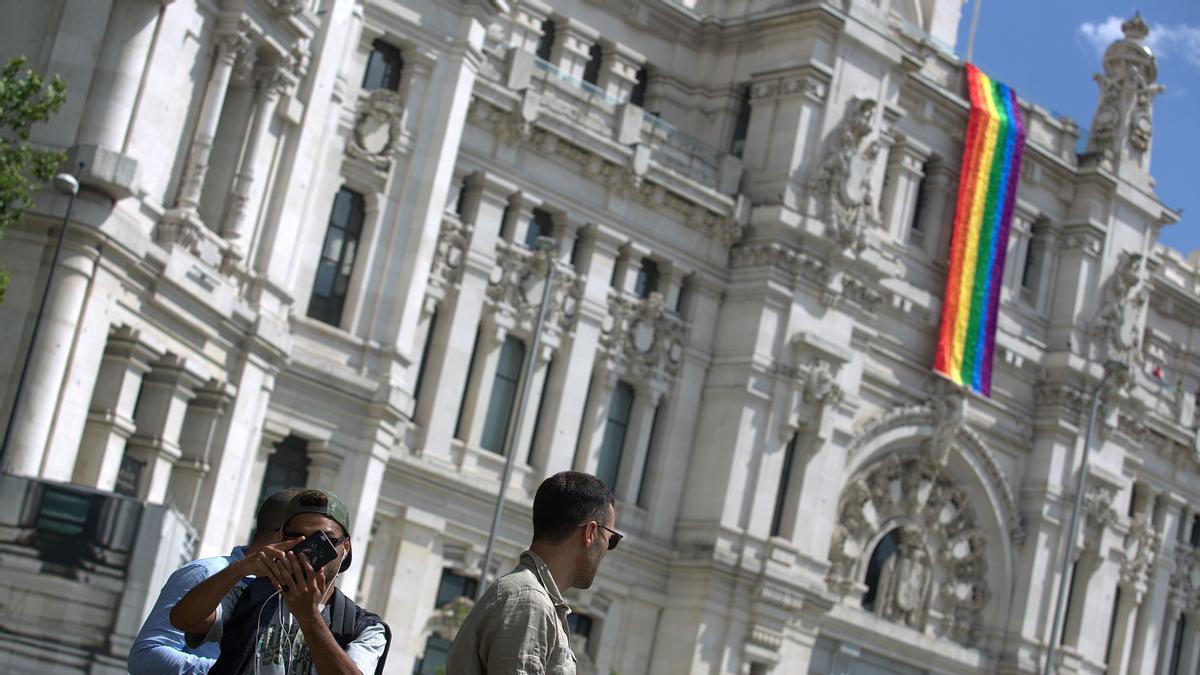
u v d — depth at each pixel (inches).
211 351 1888.5
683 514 2834.6
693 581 2783.0
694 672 2743.6
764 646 2802.7
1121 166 3408.0
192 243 1820.9
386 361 2359.7
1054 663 3230.8
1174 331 3937.0
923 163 3184.1
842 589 2989.7
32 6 1726.1
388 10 2396.7
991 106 3211.1
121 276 1716.3
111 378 1754.4
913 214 3161.9
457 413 2620.6
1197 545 3752.5
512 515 2664.9
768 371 2837.1
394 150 2399.1
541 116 2687.0
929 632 3120.1
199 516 1908.2
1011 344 3230.8
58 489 1385.3
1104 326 3348.9
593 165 2746.1
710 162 2901.1
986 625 3193.9
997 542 3206.2
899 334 3090.6
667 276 2844.5
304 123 2026.3
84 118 1694.1
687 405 2854.3
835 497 2920.8
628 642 2775.6
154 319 1786.4
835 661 2984.7
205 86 1845.5
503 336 2672.2
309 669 458.0
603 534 459.2
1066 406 3272.6
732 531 2790.4
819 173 2898.6
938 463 3095.5
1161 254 3944.4
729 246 2891.2
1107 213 3388.3
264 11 1889.8
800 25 2925.7
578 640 2731.3
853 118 2933.1
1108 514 3324.3
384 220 2391.7
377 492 2331.4
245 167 1934.1
